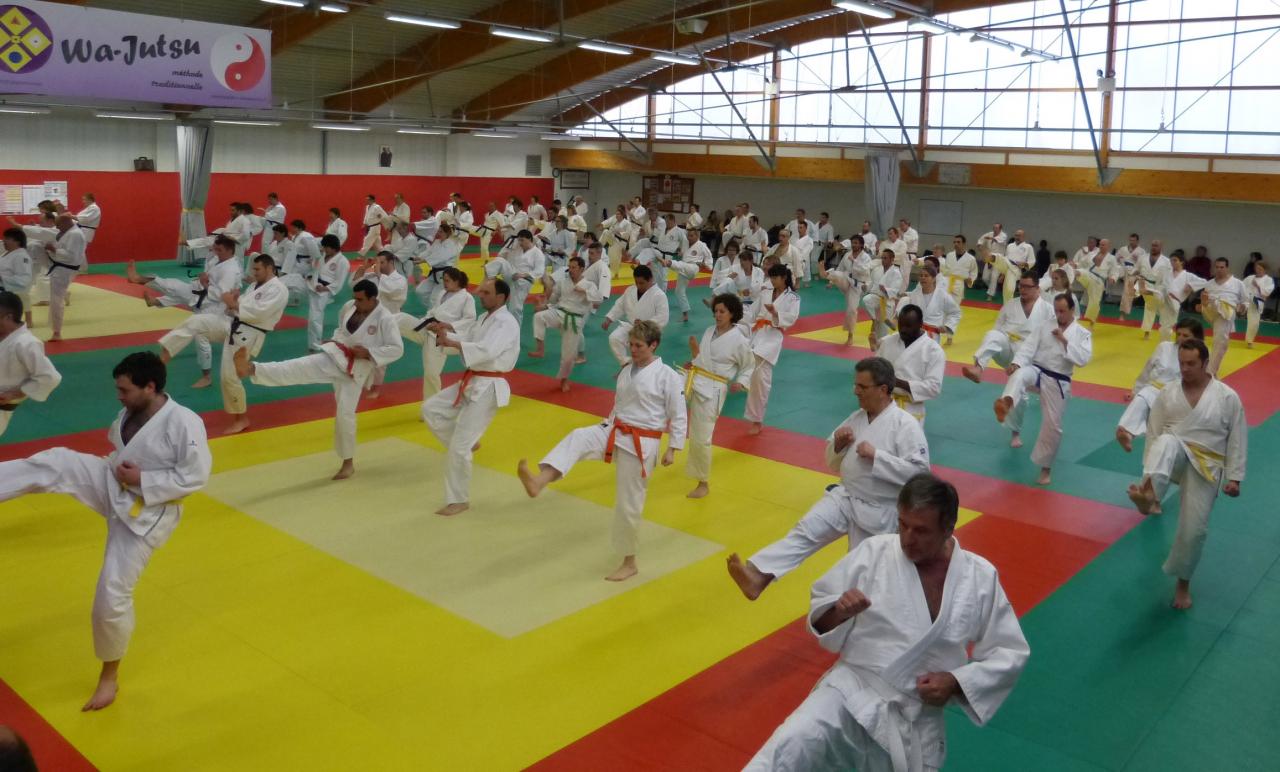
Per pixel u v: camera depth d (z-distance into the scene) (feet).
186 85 52.95
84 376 43.04
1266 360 57.77
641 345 23.02
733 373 29.81
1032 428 39.91
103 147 85.76
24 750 7.45
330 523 26.73
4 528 25.57
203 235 84.99
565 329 43.24
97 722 16.97
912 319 26.94
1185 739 17.52
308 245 63.77
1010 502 30.63
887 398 18.22
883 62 90.94
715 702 18.28
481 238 93.50
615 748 16.67
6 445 33.04
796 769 12.30
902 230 84.43
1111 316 74.33
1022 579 24.61
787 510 29.07
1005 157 85.61
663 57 71.00
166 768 15.75
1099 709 18.45
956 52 86.84
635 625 21.30
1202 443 22.21
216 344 50.90
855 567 12.94
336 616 21.27
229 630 20.51
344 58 84.94
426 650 19.90
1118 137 80.23
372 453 33.27
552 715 17.65
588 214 124.57
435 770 15.90
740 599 22.80
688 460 29.99
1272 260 78.33
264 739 16.63
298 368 29.09
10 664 18.89
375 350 29.60
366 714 17.48
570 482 31.07
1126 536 27.78
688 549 25.79
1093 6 78.79
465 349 27.12
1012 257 81.20
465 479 27.71
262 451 33.17
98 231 85.40
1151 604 23.24
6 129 79.66
